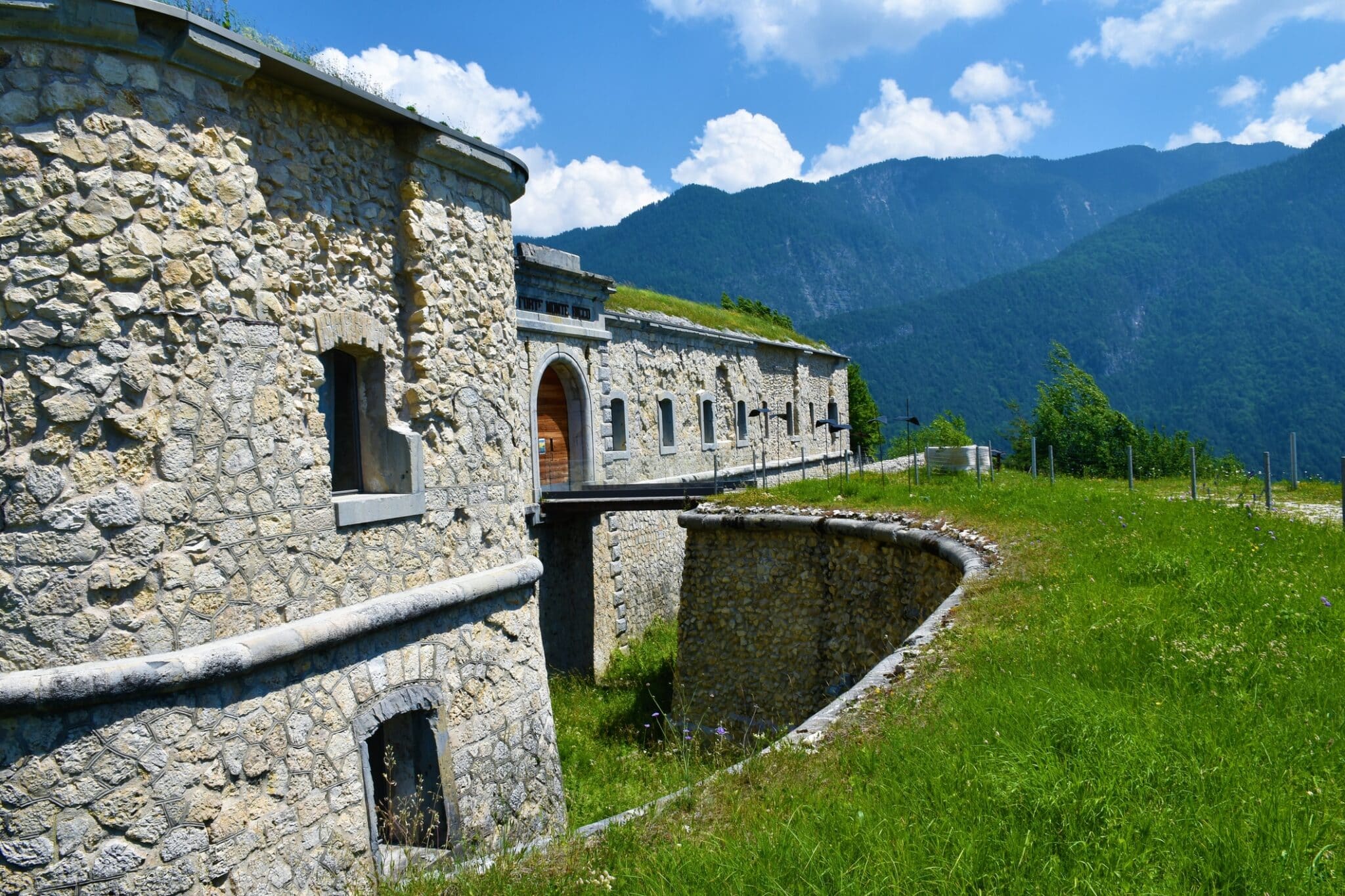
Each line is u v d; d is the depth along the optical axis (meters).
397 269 7.68
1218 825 3.49
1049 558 9.25
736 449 27.44
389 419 7.51
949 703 5.28
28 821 4.96
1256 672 5.18
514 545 8.92
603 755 11.40
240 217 6.11
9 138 5.12
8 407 5.07
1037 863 3.41
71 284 5.23
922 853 3.54
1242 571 7.83
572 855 4.34
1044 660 5.89
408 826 7.31
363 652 6.81
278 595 6.20
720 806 4.48
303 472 6.50
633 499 15.90
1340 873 3.15
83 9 5.20
